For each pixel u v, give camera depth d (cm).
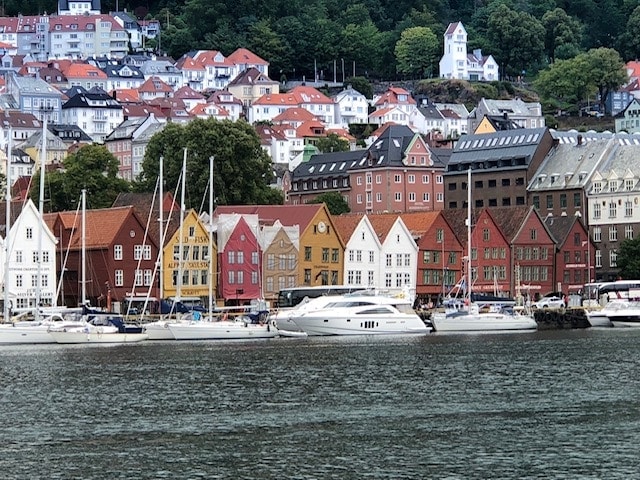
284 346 17450
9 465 9894
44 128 18988
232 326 18838
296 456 10144
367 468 9794
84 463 9944
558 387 13238
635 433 10825
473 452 10231
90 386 13412
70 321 18488
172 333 18588
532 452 10206
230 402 12400
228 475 9631
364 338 18888
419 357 15875
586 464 9825
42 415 11738
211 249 19938
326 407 12112
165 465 9888
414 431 10988
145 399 12588
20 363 15362
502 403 12275
